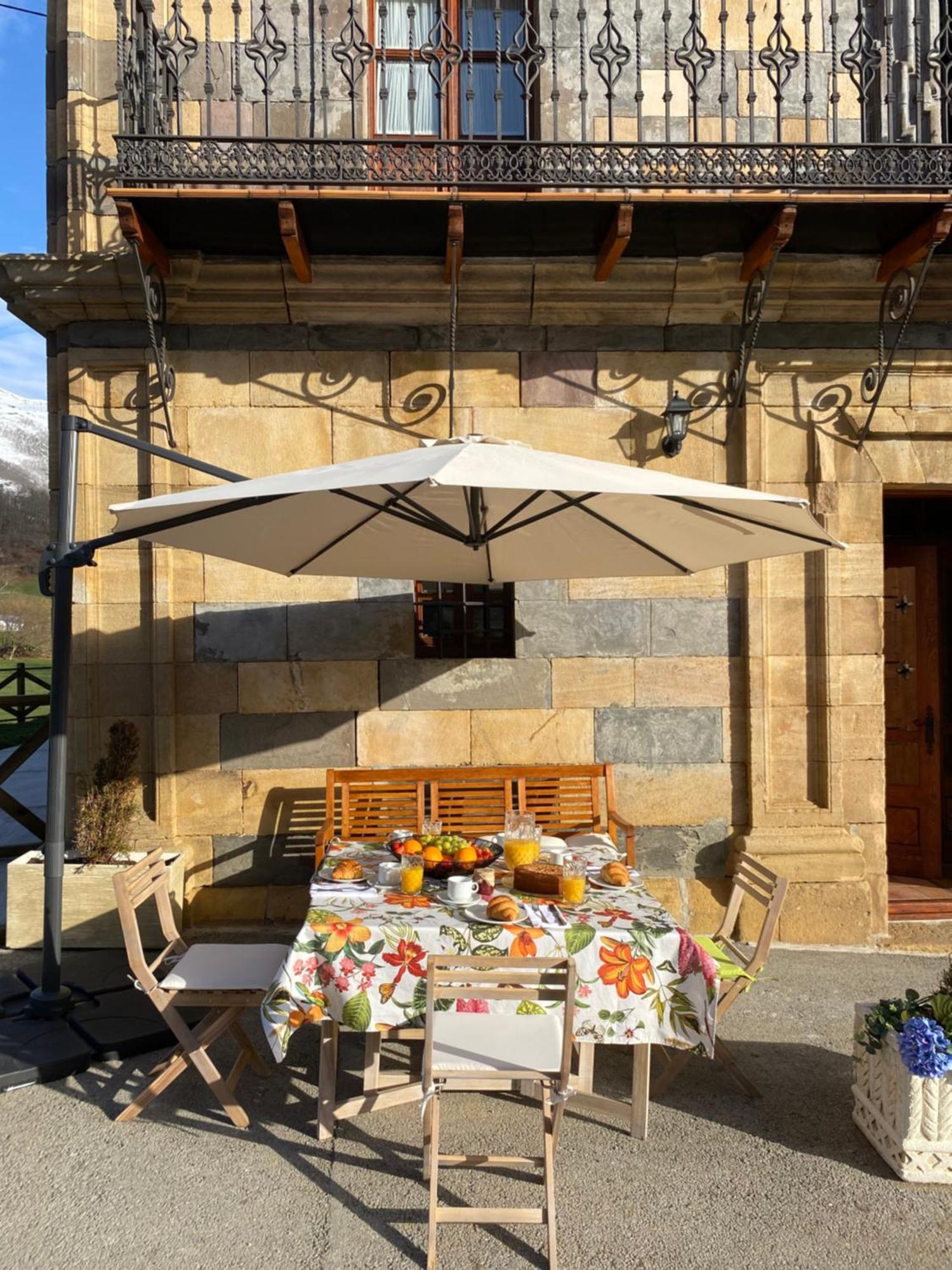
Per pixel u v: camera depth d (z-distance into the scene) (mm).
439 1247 2609
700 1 5309
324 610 5250
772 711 5336
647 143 4590
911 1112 2914
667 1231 2686
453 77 5480
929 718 6363
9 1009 4031
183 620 5211
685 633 5340
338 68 5293
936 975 4703
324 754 5238
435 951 3008
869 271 5113
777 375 5332
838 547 3355
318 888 3484
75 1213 2738
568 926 3066
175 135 4465
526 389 5297
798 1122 3297
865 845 5320
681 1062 3447
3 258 4906
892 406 5332
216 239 4828
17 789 9836
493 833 5008
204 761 5211
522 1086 3322
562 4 5316
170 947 3666
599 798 5254
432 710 5270
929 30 5316
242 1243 2619
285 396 5242
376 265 5027
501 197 4441
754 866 3752
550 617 5305
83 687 5160
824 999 4395
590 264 5059
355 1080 3588
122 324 5156
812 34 5363
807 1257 2582
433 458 2904
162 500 3014
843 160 4789
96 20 5223
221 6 5250
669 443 5164
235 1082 3396
